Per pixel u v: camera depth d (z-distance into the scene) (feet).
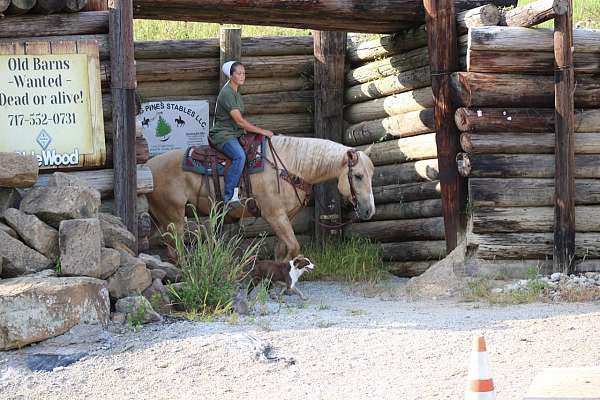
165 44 47.03
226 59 47.14
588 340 27.14
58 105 33.94
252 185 40.01
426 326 29.30
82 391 23.95
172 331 28.60
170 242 41.70
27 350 27.04
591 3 61.57
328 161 39.88
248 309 32.09
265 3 38.75
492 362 25.00
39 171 33.96
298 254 40.45
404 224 44.37
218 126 40.11
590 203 39.88
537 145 39.19
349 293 39.04
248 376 24.47
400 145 44.45
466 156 38.70
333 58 48.57
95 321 28.50
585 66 39.55
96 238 29.89
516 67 38.81
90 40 34.22
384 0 40.50
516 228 39.04
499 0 41.09
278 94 49.21
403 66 44.09
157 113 47.26
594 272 39.29
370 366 24.88
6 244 29.73
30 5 33.68
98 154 34.19
